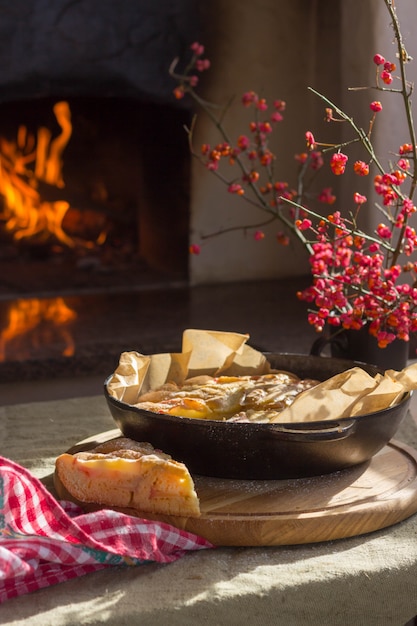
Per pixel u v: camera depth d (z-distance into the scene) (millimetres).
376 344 1529
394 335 1432
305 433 1171
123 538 1119
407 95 1423
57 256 3766
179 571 1115
